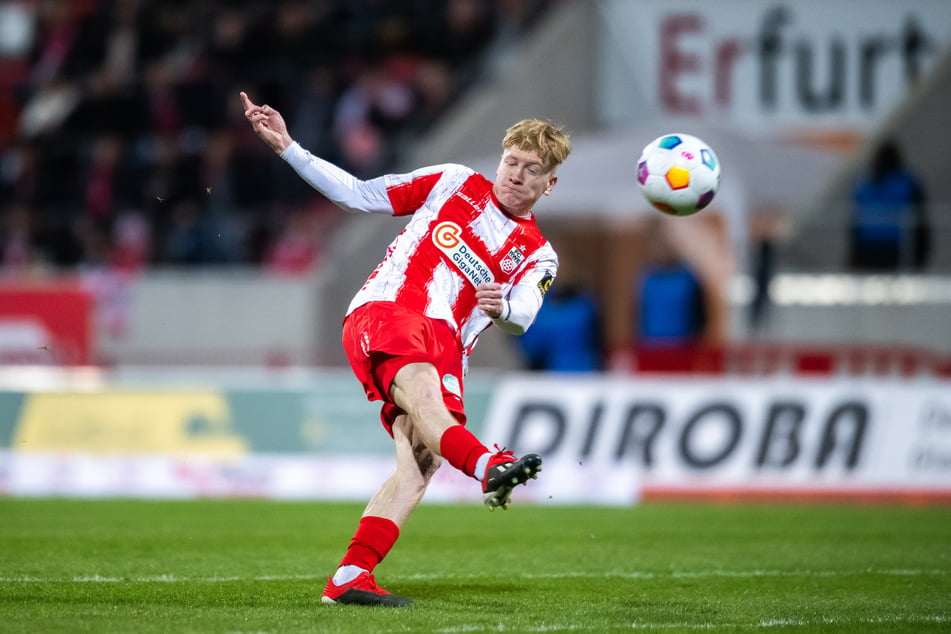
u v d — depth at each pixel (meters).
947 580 24.84
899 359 44.88
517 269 20.00
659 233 59.09
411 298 19.58
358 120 60.53
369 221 57.97
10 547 28.08
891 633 18.70
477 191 19.91
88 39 66.88
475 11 66.56
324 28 64.81
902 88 64.44
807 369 45.19
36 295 49.41
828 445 44.16
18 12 72.62
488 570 25.67
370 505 20.00
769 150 57.47
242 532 32.16
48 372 44.69
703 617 19.77
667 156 21.20
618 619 19.36
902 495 43.88
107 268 56.81
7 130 69.88
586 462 43.94
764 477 43.88
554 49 64.81
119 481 43.50
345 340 19.95
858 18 64.62
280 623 18.08
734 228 54.75
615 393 44.28
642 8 65.81
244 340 54.22
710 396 44.22
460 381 19.67
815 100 65.00
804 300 53.16
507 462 18.05
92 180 58.69
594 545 30.58
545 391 44.38
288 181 58.84
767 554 29.06
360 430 43.94
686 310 51.44
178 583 22.81
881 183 52.66
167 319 54.22
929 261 52.34
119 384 44.44
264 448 43.91
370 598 19.77
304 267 57.53
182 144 59.66
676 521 36.78
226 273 56.41
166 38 66.69
